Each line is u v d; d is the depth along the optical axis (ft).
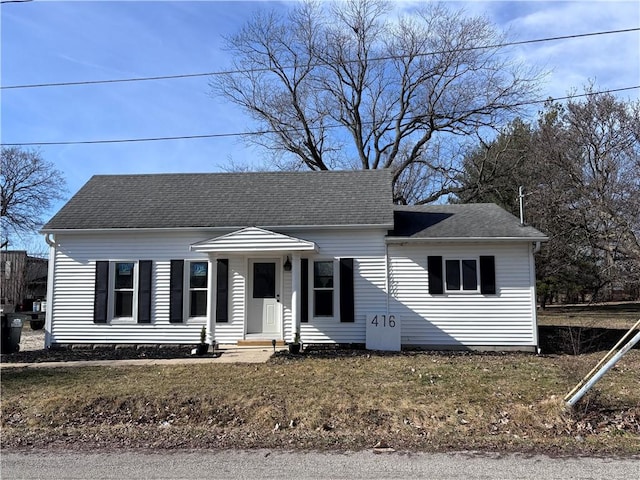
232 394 27.02
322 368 33.76
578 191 79.56
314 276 46.29
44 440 21.33
